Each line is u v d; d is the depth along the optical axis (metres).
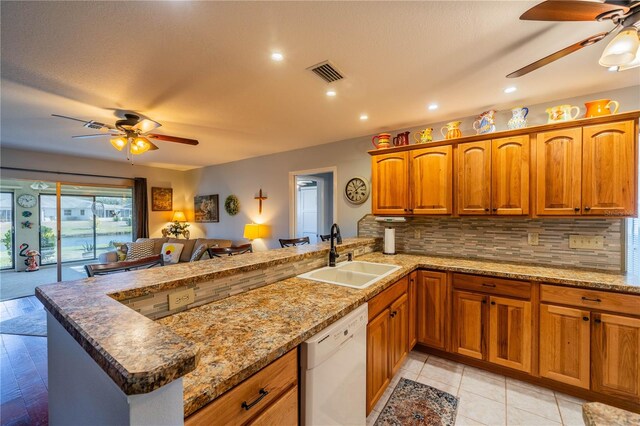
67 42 1.60
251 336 1.08
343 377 1.35
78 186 5.18
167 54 1.74
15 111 2.64
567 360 1.99
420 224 3.18
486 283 2.28
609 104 2.07
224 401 0.81
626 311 1.80
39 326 3.31
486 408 1.92
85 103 2.47
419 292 2.58
